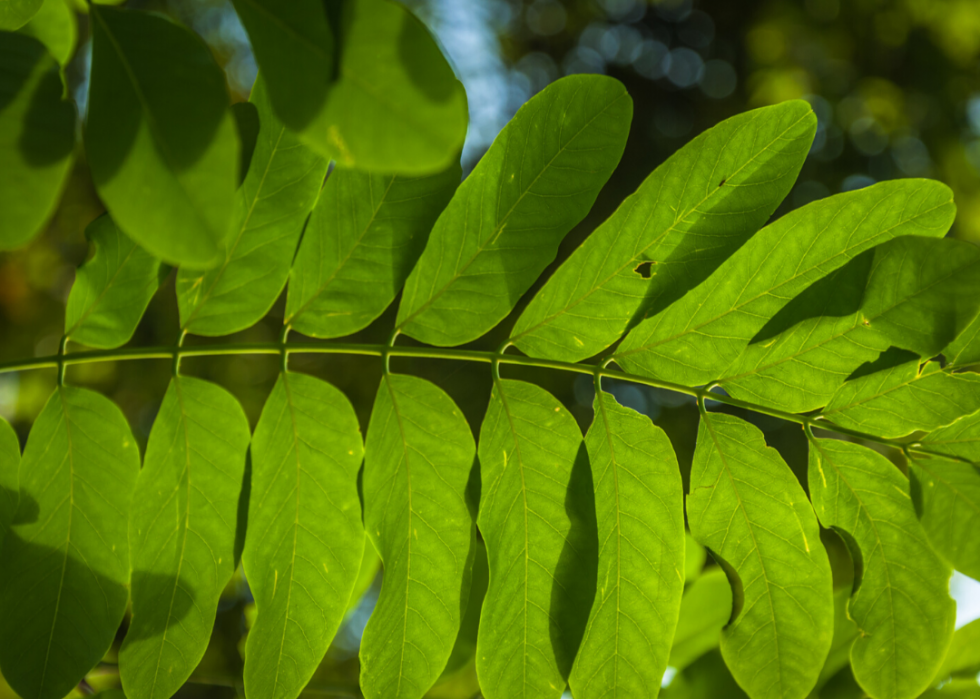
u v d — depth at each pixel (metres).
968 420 0.21
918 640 0.21
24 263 0.72
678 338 0.22
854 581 0.21
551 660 0.21
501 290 0.22
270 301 0.22
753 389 0.22
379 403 0.22
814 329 0.21
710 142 0.21
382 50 0.17
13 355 0.73
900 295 0.21
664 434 0.22
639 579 0.21
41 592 0.21
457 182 0.22
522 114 0.21
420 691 0.21
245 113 0.21
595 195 0.21
